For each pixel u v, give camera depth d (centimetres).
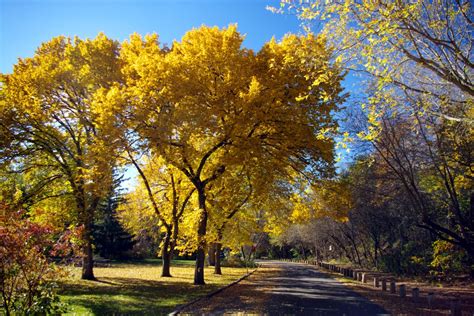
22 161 2128
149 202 2925
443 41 798
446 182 1814
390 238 3881
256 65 1698
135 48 1902
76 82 2083
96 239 5066
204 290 1778
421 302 1526
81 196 2016
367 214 3403
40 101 1945
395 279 2830
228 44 1602
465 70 885
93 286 1830
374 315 1178
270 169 1678
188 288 1853
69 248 873
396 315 1183
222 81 1634
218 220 2170
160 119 1586
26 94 1908
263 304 1377
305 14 850
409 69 983
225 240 2847
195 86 1608
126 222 3766
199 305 1339
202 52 1620
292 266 4991
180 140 1595
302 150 1816
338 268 3594
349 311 1252
